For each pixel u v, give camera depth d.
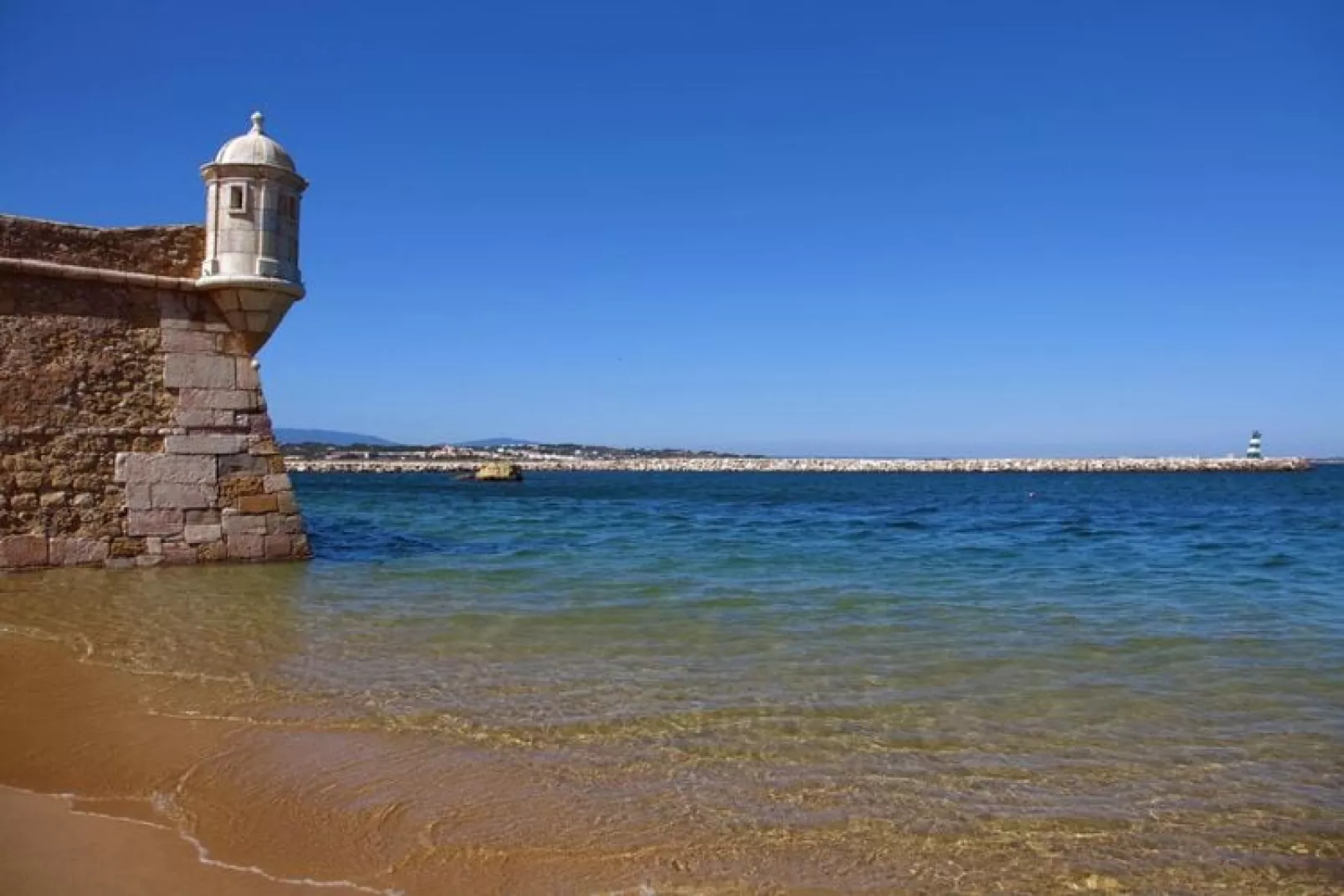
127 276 14.18
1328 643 10.47
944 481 108.88
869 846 5.24
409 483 83.56
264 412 15.23
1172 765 6.52
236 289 14.51
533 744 6.73
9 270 13.46
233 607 11.67
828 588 14.62
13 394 13.51
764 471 169.88
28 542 13.54
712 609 12.38
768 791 5.95
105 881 4.64
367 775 6.11
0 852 4.93
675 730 7.08
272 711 7.39
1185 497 63.78
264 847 5.10
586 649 9.77
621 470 168.62
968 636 10.75
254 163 14.42
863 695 8.11
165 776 6.04
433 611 11.85
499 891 4.70
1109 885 4.86
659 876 4.88
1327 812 5.76
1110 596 14.16
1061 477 126.56
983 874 4.95
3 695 7.68
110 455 14.08
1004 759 6.59
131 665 8.72
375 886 4.71
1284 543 25.12
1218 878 4.95
